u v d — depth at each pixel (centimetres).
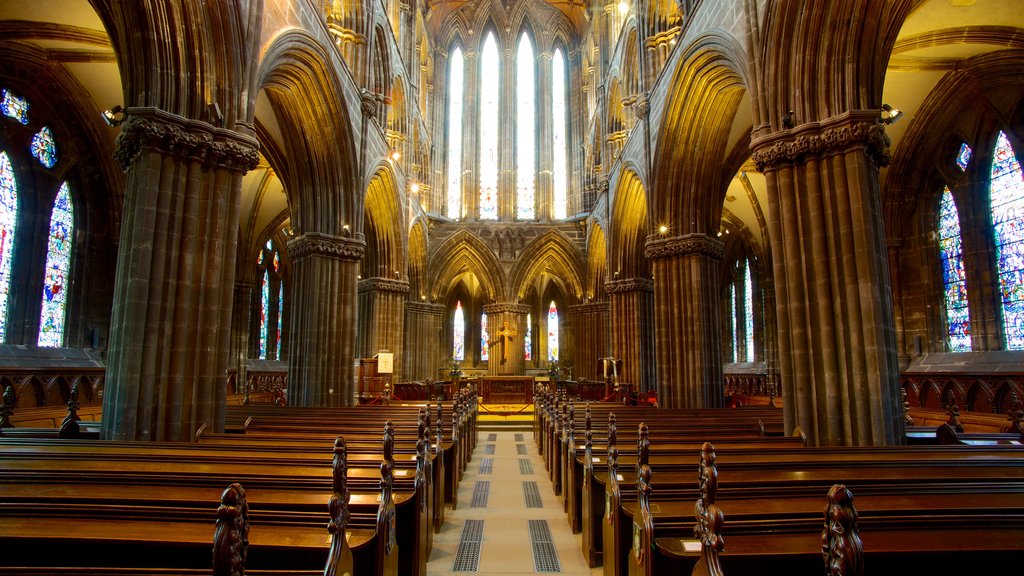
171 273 1127
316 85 1795
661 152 2105
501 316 3859
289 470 580
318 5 1783
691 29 1839
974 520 437
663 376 2064
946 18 1662
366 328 3005
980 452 765
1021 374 1708
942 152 2112
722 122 1989
